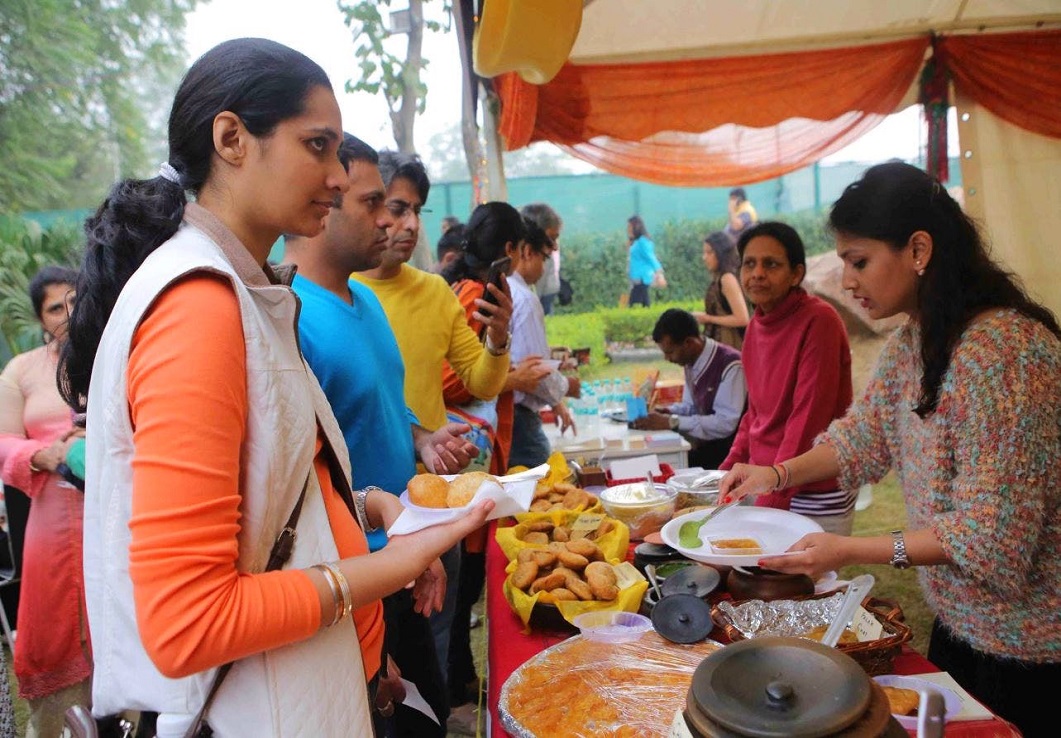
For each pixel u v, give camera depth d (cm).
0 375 298
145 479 86
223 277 96
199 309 92
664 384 491
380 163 259
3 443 283
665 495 228
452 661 317
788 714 85
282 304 105
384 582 105
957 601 165
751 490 205
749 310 598
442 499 135
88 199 1667
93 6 1708
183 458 86
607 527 207
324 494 119
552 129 433
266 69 102
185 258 96
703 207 1605
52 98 1562
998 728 123
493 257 354
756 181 475
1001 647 159
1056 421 148
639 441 376
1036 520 147
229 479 90
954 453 159
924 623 366
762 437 280
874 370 200
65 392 110
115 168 1733
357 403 196
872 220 161
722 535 200
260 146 103
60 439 278
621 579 176
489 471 313
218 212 106
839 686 89
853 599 139
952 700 129
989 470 148
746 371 298
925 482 167
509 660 158
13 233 847
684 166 468
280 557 103
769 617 154
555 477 265
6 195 1462
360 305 210
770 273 266
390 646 207
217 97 101
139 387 90
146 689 100
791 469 206
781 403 272
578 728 125
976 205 427
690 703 92
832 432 207
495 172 443
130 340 91
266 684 101
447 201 1462
